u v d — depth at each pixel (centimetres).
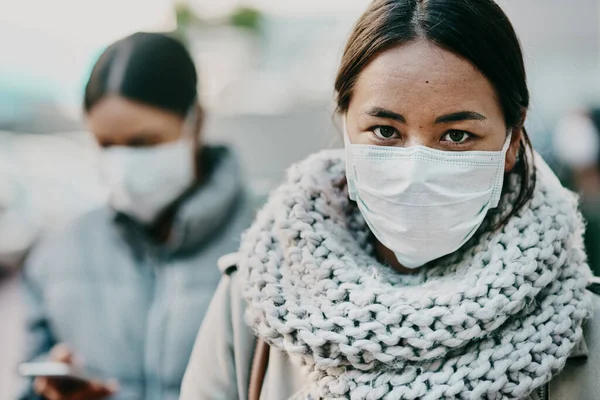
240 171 243
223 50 805
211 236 233
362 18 140
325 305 137
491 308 129
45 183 664
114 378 224
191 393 158
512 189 143
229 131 627
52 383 212
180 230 229
